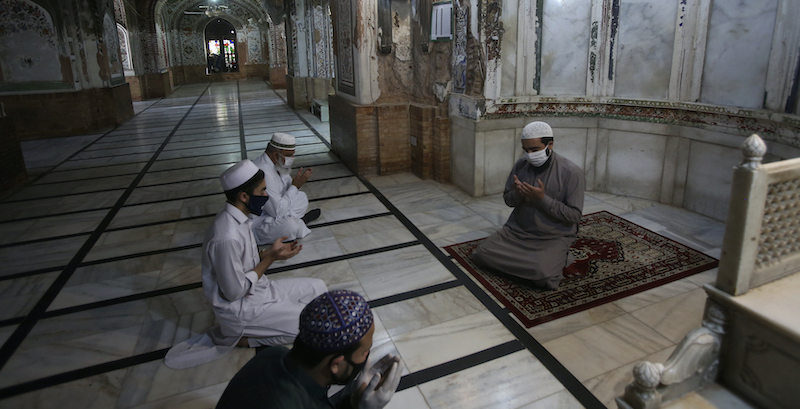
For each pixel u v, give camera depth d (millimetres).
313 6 11008
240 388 1083
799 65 3160
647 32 4148
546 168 3023
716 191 3928
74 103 8789
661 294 2873
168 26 19891
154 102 14172
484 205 4512
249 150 7352
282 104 13219
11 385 2223
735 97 3652
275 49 18672
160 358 2418
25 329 2678
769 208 1737
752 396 1771
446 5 4648
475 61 4422
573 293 2912
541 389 2129
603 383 2152
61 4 8383
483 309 2781
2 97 8258
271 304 2410
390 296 2951
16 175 5488
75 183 5652
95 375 2289
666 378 1685
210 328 2633
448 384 2172
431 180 5387
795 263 1923
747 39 3510
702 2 3760
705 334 1795
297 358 1110
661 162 4332
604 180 4742
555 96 4613
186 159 6832
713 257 3309
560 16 4477
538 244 3025
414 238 3820
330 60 11547
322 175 5742
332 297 1104
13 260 3568
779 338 1634
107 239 3961
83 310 2871
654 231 3773
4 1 7957
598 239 3656
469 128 4617
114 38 10344
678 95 4051
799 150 3182
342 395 1344
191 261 3533
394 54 5387
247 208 2250
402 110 5535
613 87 4453
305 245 3738
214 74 23156
